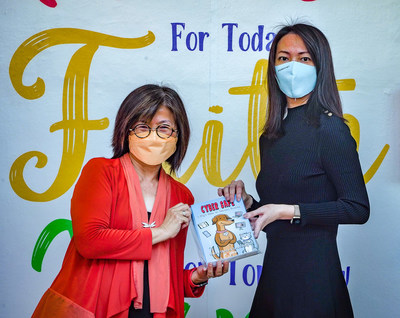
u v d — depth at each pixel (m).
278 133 2.10
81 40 2.63
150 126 1.93
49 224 2.62
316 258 1.98
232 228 1.97
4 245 2.60
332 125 1.95
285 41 2.10
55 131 2.63
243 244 1.94
